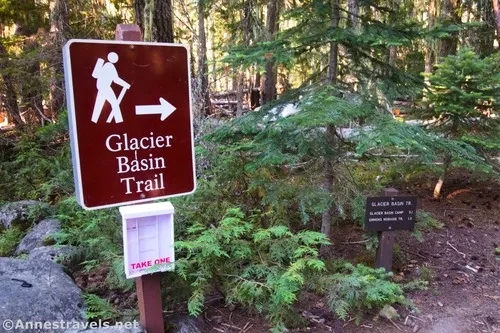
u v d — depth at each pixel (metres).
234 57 3.13
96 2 9.12
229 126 3.44
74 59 1.93
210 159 3.96
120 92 2.06
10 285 2.46
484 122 4.69
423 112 4.93
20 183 5.70
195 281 2.47
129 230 2.11
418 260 3.64
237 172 3.56
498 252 3.79
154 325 2.24
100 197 2.06
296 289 2.33
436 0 8.91
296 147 3.20
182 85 2.24
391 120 2.94
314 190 3.24
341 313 2.38
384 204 3.14
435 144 2.98
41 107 8.53
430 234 4.16
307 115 2.55
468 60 4.42
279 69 9.70
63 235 3.07
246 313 2.70
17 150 6.85
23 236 4.21
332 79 3.30
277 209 3.35
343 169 3.61
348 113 2.67
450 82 4.53
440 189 5.09
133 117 2.11
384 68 3.39
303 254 2.87
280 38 3.35
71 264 3.10
